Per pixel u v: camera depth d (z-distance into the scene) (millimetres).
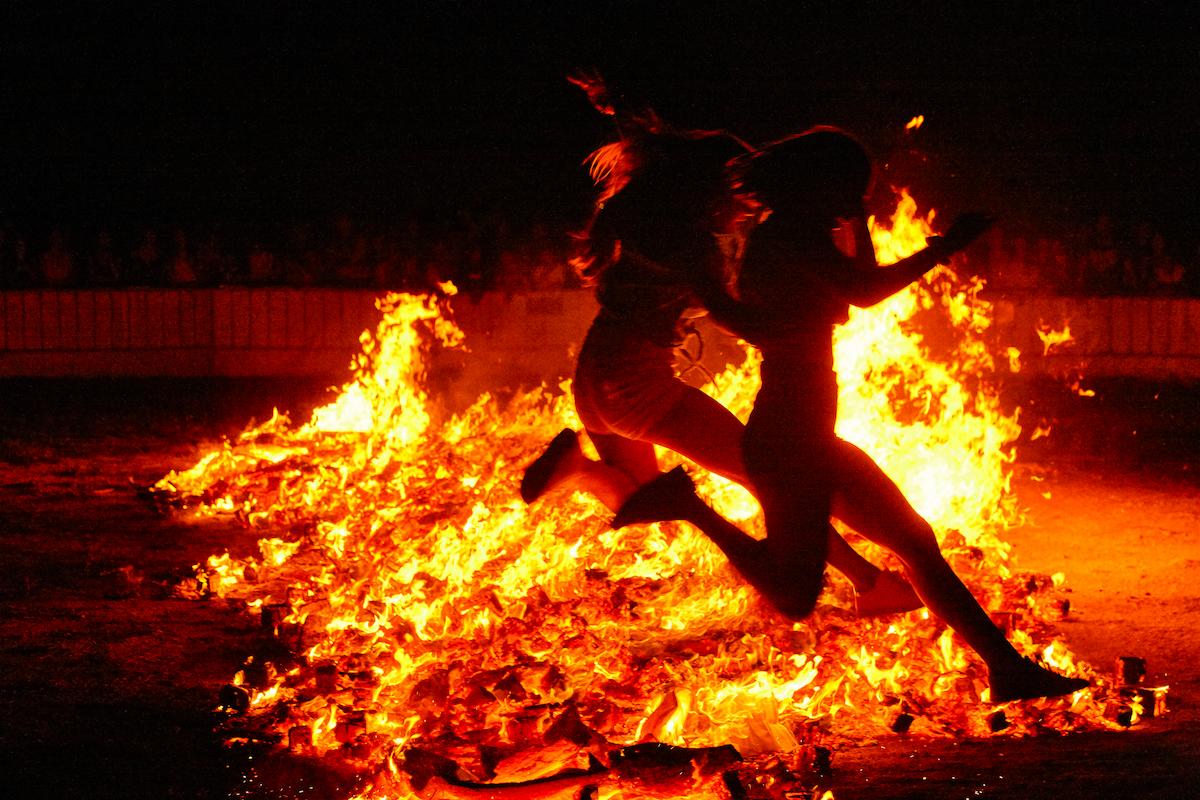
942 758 4828
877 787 4551
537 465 5016
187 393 15375
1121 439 12547
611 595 6270
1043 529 8891
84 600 7180
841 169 4629
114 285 17047
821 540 4637
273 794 4570
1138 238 18625
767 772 4527
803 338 4629
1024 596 6523
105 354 16578
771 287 4605
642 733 4922
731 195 4789
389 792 4570
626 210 4836
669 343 4859
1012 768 4703
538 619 6086
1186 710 5355
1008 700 4688
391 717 5258
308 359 16875
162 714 5387
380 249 17906
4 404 14438
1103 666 5910
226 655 6211
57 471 11008
